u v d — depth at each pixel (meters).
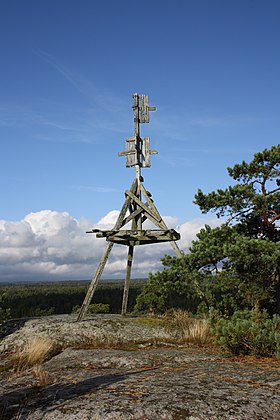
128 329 10.09
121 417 4.06
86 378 5.81
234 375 5.63
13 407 4.75
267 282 11.48
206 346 8.87
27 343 9.24
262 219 13.60
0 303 11.26
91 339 9.43
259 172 13.31
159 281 11.69
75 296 52.97
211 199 13.34
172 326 10.52
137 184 12.29
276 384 5.09
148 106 12.59
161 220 11.62
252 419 3.97
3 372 7.38
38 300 49.84
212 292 11.89
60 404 4.58
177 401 4.38
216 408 4.18
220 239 12.04
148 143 12.47
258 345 7.34
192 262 11.47
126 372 6.11
